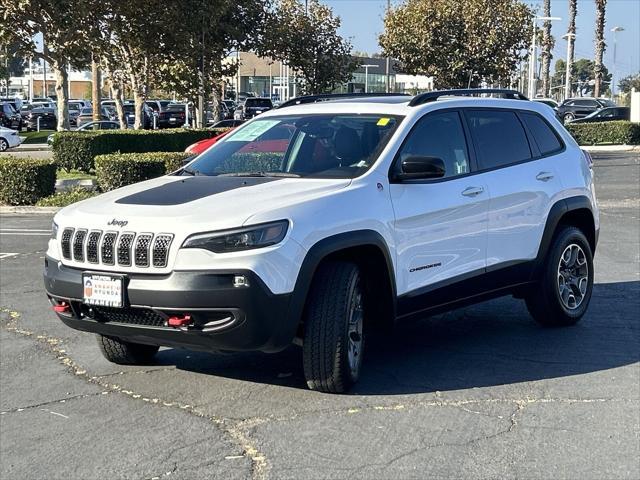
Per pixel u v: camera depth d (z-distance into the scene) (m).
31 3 22.09
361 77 65.94
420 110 6.30
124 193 5.76
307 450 4.64
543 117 7.51
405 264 5.83
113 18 25.11
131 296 5.00
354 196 5.49
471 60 36.06
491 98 7.09
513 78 38.53
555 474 4.34
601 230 13.39
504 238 6.70
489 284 6.62
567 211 7.23
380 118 6.24
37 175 18.36
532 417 5.16
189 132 27.44
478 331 7.33
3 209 17.86
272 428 4.98
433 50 36.09
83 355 6.62
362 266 5.71
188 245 4.91
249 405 5.39
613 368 6.19
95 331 5.37
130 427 5.04
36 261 11.26
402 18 36.44
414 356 6.52
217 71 33.06
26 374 6.14
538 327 7.45
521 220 6.83
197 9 27.69
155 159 18.72
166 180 6.11
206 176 6.09
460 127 6.58
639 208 16.31
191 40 29.12
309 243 5.10
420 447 4.68
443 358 6.46
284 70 63.25
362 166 5.83
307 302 5.30
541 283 7.16
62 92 24.61
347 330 5.33
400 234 5.75
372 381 5.86
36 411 5.34
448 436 4.84
